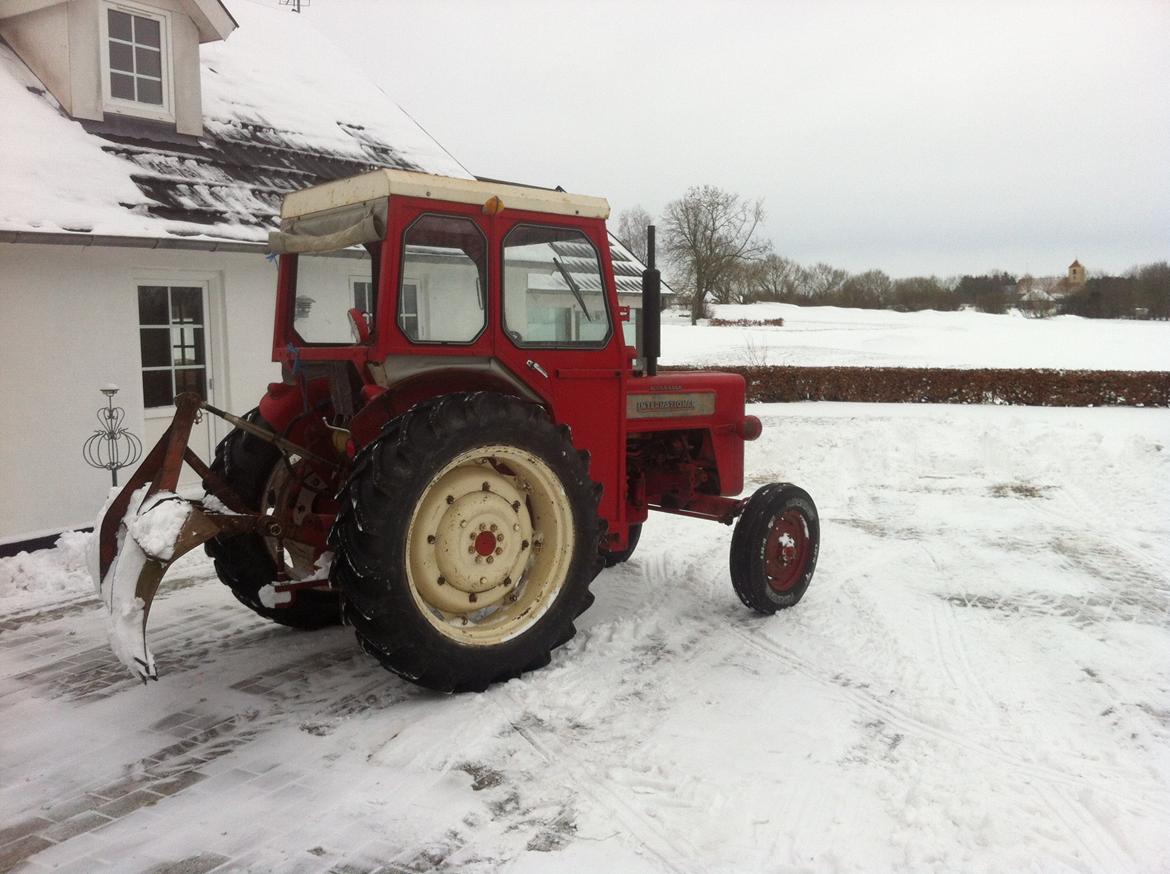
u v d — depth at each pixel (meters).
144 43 7.68
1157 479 8.99
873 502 8.21
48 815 2.82
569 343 4.12
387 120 10.98
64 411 6.51
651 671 4.01
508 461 3.74
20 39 7.34
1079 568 5.90
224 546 4.20
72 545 6.10
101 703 3.71
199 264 7.46
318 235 3.89
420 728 3.39
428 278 3.61
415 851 2.59
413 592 3.45
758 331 39.88
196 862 2.54
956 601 5.14
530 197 3.89
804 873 2.49
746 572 4.68
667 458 5.28
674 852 2.59
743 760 3.16
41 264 6.32
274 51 10.80
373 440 3.46
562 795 2.91
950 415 14.88
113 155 7.14
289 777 3.04
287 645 4.39
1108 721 3.53
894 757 3.20
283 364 4.16
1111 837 2.70
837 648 4.35
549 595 3.89
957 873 2.49
